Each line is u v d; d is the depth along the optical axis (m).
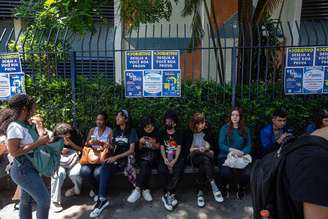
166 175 4.17
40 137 3.01
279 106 4.88
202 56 7.23
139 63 4.80
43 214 3.04
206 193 4.45
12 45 5.47
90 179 4.20
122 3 5.32
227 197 4.31
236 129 4.37
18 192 3.99
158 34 7.50
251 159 4.26
